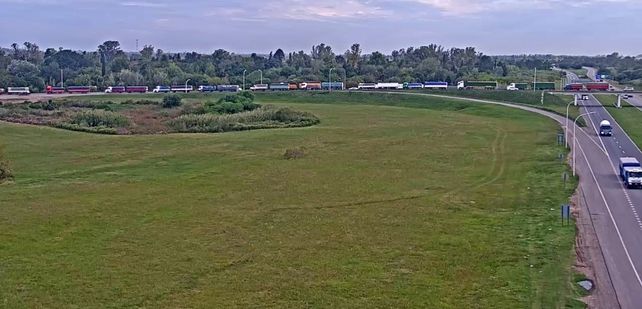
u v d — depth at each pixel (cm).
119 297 3994
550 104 15925
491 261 4594
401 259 4662
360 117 14200
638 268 4425
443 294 4012
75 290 4103
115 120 13000
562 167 7981
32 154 9288
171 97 16500
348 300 3938
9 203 6288
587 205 6125
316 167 8138
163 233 5309
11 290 4097
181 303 3903
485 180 7331
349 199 6456
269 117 13262
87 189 6919
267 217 5794
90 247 4956
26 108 14988
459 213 5912
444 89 19525
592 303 3853
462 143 10106
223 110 14788
